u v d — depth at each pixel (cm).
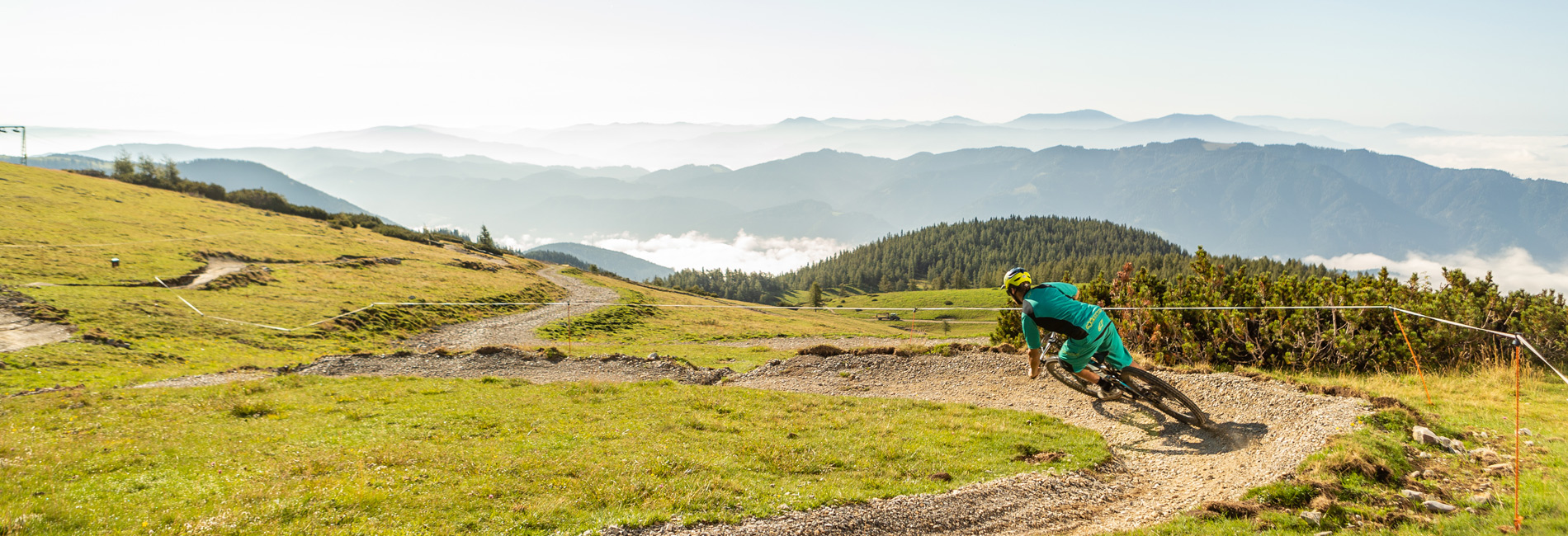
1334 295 1488
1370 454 756
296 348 3862
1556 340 1310
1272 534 610
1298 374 1372
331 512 668
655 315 7712
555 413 1252
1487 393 1098
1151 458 923
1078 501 768
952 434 1063
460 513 679
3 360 2402
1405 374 1330
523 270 11975
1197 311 1605
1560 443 790
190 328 3728
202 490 750
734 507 709
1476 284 1540
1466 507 639
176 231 8162
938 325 14738
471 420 1191
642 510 688
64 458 874
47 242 6100
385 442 1020
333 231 11506
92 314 3538
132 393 1536
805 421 1174
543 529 643
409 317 5597
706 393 1468
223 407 1333
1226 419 1028
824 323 9706
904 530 678
